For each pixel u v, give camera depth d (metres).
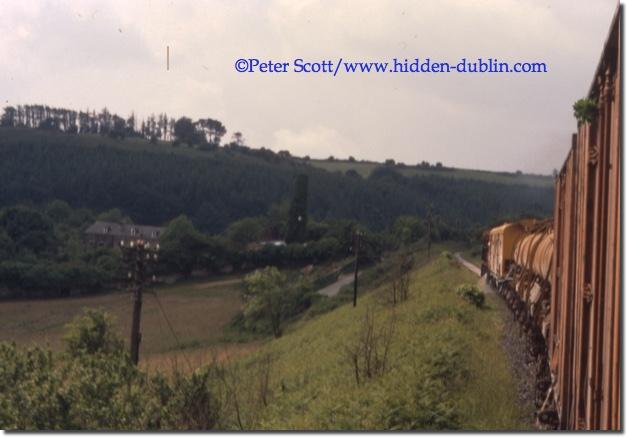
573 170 10.09
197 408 15.65
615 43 7.17
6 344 16.95
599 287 7.40
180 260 70.50
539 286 17.83
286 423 15.91
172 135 148.00
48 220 66.00
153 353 40.34
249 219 81.12
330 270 71.19
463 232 81.12
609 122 7.38
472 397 14.79
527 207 89.69
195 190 111.50
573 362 9.40
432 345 18.86
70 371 16.00
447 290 33.69
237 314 52.12
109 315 25.42
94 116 140.00
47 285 55.88
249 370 26.98
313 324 44.12
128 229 86.19
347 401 15.54
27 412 14.52
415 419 13.36
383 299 36.62
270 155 147.25
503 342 21.84
